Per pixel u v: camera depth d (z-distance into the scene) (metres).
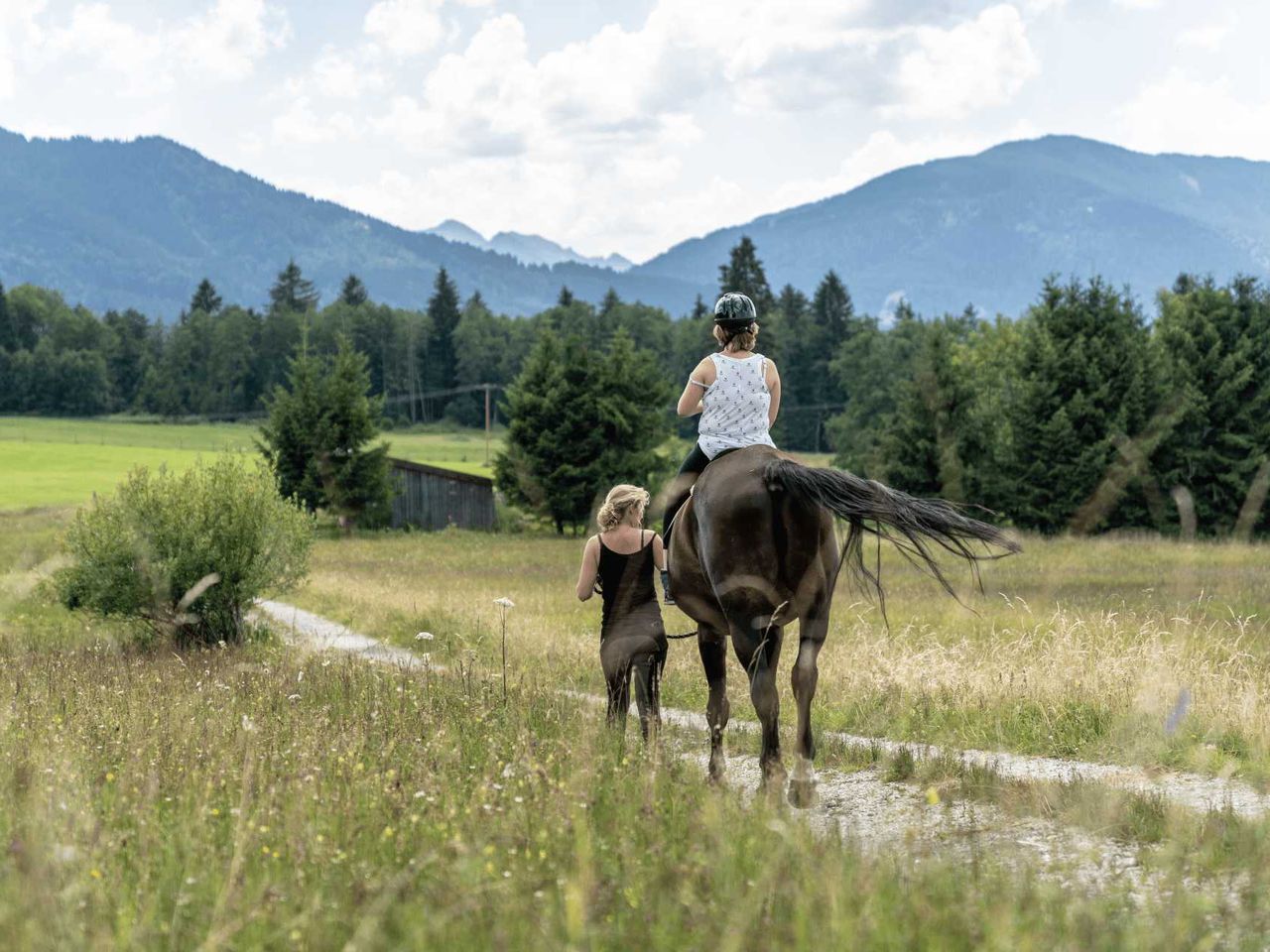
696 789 5.42
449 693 8.91
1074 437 47.66
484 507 60.50
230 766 5.49
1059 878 4.18
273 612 21.11
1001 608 17.92
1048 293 51.38
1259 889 4.05
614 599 7.82
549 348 57.62
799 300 146.00
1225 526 47.25
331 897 3.68
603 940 3.29
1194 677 8.81
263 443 58.69
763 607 6.16
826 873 3.74
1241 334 49.03
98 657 12.57
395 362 168.62
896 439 50.03
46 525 27.52
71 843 4.00
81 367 163.25
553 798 4.74
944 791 6.32
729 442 7.04
